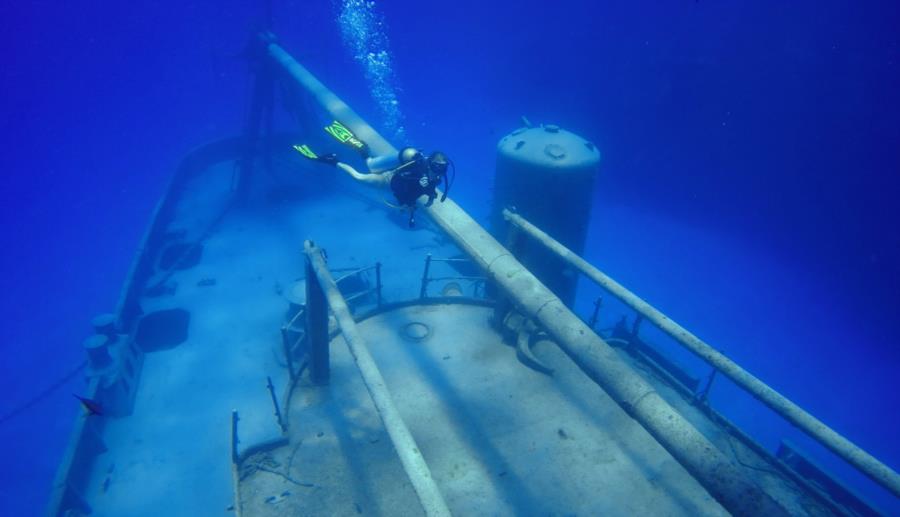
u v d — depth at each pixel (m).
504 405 6.59
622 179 30.84
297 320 10.09
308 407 6.43
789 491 5.57
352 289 11.30
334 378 6.91
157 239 14.05
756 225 25.25
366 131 8.53
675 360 7.69
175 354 10.00
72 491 6.99
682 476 5.72
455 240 5.35
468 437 6.12
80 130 73.25
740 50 30.41
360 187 16.95
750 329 17.84
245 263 13.05
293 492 5.33
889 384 15.61
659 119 33.47
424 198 5.80
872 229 23.31
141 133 62.59
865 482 12.57
